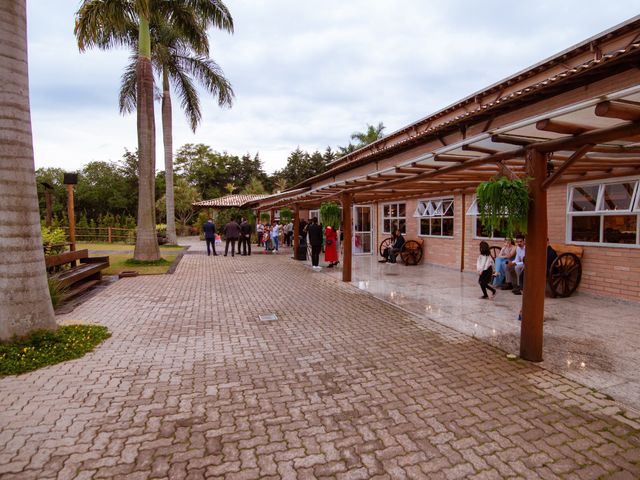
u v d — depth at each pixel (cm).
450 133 958
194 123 2155
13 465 260
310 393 369
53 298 692
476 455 273
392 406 343
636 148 478
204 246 2350
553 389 374
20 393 365
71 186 1180
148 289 916
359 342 520
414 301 769
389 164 1430
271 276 1114
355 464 264
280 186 5056
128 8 1248
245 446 284
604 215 744
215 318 649
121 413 330
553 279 743
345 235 1005
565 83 538
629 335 532
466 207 1142
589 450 278
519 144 444
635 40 665
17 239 464
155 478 248
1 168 450
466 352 479
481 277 779
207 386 384
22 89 464
